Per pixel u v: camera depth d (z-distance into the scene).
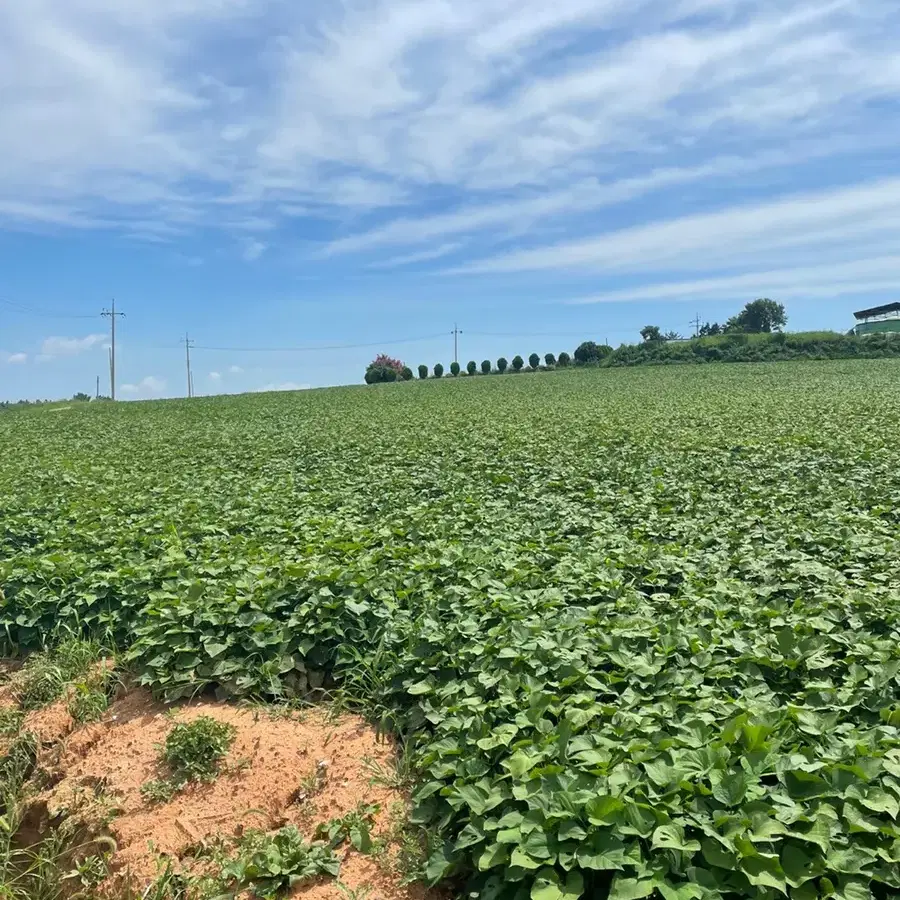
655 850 3.77
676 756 4.33
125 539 9.70
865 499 11.09
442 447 18.20
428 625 6.44
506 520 10.38
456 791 4.43
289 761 5.45
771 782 4.37
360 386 65.44
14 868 5.11
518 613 6.61
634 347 77.50
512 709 5.19
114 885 4.64
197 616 6.94
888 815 4.02
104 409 43.25
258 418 31.95
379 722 5.89
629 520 10.57
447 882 4.27
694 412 25.19
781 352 68.06
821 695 5.19
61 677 6.82
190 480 14.98
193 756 5.42
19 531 10.81
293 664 6.49
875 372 47.53
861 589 7.21
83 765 5.75
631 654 5.84
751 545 8.78
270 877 4.43
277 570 7.79
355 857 4.55
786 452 15.16
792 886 3.60
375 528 10.05
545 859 3.77
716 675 5.51
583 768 4.29
